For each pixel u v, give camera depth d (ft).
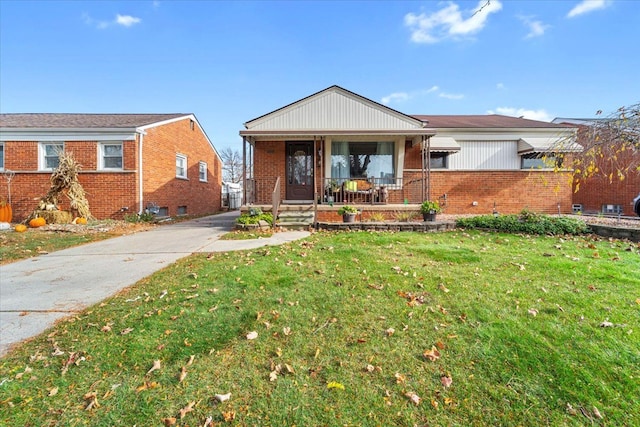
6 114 49.52
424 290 12.21
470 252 18.04
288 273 14.35
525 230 24.61
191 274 14.55
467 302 11.09
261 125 36.58
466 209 38.55
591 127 13.85
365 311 10.55
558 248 19.25
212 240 24.23
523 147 37.60
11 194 38.19
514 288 12.33
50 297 12.49
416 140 37.11
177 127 49.47
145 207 40.37
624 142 12.66
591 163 13.73
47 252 21.12
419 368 7.80
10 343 8.95
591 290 12.03
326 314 10.39
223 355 8.27
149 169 41.57
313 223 29.68
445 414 6.48
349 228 28.02
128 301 11.71
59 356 8.27
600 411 6.55
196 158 57.06
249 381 7.32
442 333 9.23
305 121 36.68
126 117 47.78
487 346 8.57
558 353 8.24
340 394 6.97
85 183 38.58
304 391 7.05
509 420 6.36
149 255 19.48
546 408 6.63
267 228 29.04
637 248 19.04
